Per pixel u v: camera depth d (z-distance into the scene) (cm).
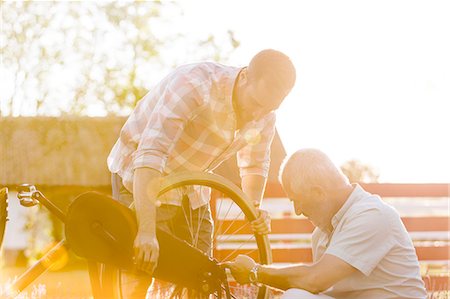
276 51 363
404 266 345
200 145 394
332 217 352
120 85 2884
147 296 415
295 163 351
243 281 370
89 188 2919
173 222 425
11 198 2917
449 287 813
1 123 2911
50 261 389
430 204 960
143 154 356
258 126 425
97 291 388
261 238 421
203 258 370
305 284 346
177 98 368
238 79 378
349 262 338
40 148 2931
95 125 2983
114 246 350
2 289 417
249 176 448
